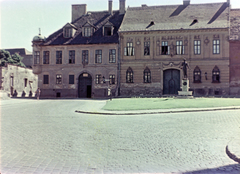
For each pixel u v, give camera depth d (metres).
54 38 44.88
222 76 38.50
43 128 11.89
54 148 8.23
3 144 8.77
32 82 54.31
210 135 9.76
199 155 7.35
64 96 43.47
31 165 6.61
